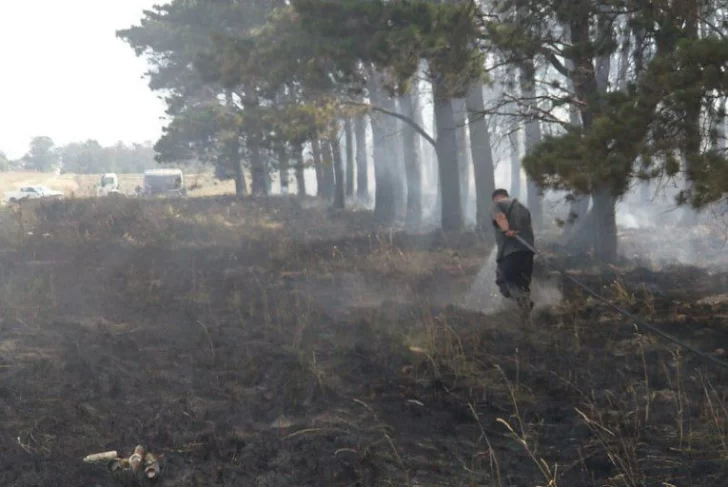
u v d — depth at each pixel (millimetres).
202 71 26359
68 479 5496
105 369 8062
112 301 11547
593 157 9516
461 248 18688
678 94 8961
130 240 18703
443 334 9258
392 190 30484
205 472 5672
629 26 13516
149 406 7039
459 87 17609
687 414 6738
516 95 16922
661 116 9406
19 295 11461
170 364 8352
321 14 18312
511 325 9977
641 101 9391
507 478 5660
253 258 16609
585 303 10930
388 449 6148
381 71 19391
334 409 7043
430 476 5703
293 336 9469
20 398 7113
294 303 11438
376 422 6730
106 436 6273
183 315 10680
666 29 12469
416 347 8883
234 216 28062
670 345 8867
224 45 23641
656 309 10586
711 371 7875
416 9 17438
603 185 9516
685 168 9312
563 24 15406
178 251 17484
